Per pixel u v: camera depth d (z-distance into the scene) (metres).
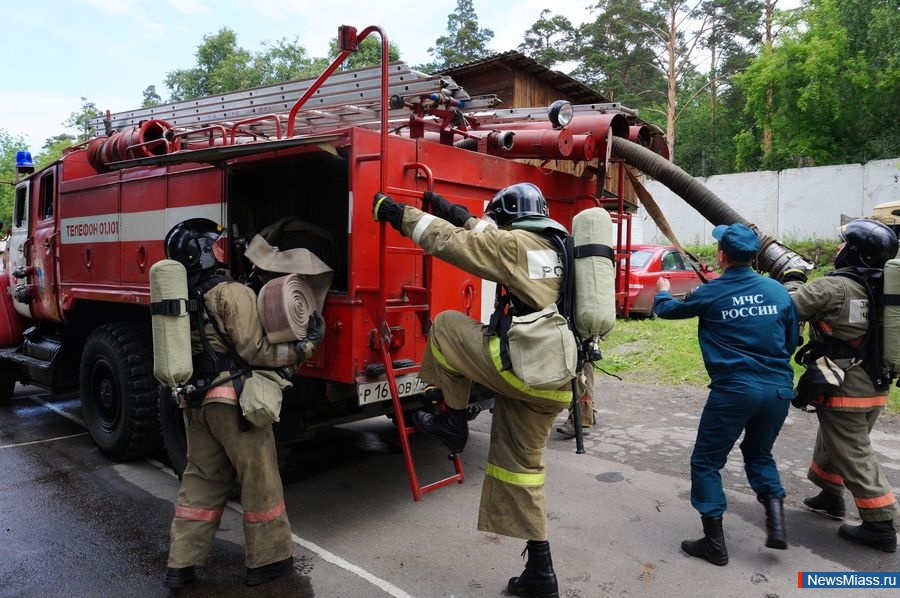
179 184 4.77
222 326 3.16
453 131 4.40
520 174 4.68
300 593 3.21
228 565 3.53
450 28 40.34
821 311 3.65
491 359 2.91
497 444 3.07
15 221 7.22
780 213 19.27
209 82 35.59
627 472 4.87
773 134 23.61
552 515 4.11
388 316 3.74
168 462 5.29
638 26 33.06
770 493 3.49
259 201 4.69
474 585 3.27
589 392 5.76
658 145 5.62
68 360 6.24
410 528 3.95
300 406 4.16
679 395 7.20
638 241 18.39
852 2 19.98
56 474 4.99
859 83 19.31
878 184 17.80
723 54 35.44
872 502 3.55
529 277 2.79
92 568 3.51
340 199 4.89
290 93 5.38
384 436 5.88
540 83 14.44
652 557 3.55
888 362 3.48
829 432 3.66
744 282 3.47
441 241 2.88
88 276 5.81
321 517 4.11
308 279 3.61
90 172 6.36
